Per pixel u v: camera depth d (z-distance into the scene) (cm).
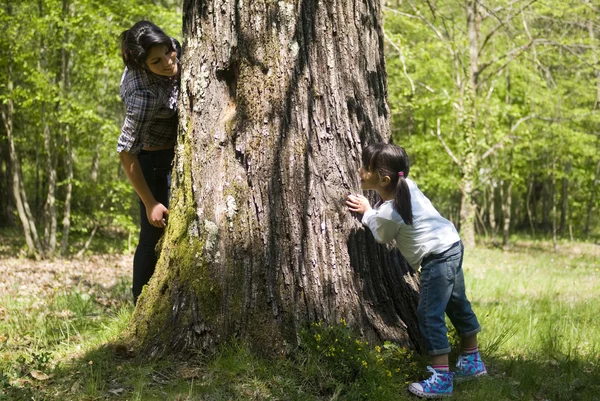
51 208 1440
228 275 354
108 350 368
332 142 371
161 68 377
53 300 647
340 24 378
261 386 327
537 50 2059
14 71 1413
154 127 411
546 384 388
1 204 2112
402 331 375
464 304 375
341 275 363
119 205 1722
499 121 2119
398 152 360
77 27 1331
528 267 1396
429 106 1952
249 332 348
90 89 1533
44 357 377
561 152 2255
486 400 344
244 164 361
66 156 1512
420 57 1861
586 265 1517
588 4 1673
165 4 1741
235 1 366
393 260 394
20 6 1379
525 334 510
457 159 1964
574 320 628
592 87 2111
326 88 371
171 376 335
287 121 361
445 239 359
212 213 360
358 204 369
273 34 364
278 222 356
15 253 1489
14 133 1684
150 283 380
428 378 345
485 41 1822
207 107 371
